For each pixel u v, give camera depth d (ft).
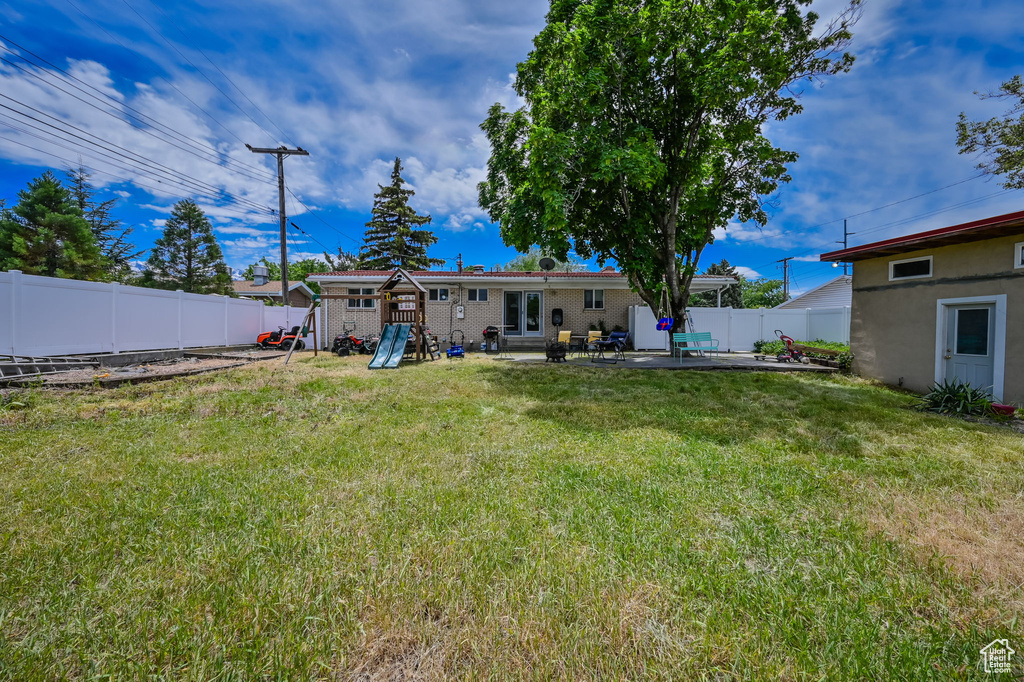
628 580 6.25
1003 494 9.71
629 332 54.08
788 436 14.44
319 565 6.59
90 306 29.96
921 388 24.66
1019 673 4.68
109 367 28.86
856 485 10.07
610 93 35.45
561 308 55.06
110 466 10.95
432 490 9.55
